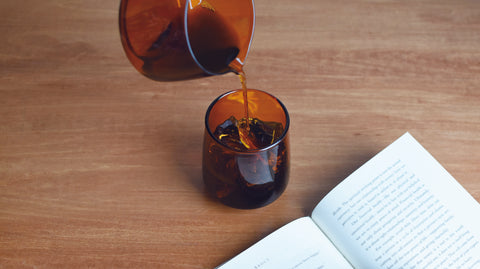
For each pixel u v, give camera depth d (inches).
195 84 35.1
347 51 36.6
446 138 32.7
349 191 29.4
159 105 34.1
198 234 29.7
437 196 29.1
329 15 38.6
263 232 29.9
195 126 33.3
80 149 32.3
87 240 29.4
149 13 24.9
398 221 28.9
